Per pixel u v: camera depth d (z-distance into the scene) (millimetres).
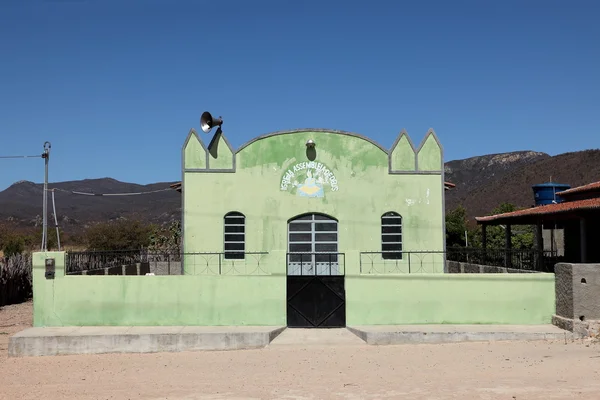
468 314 17734
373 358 14672
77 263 18734
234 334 16359
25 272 32062
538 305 17734
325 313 17938
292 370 13609
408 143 22703
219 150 22438
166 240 39062
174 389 12141
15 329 21375
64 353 16094
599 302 16688
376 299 17797
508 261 22609
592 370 12609
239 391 11820
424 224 22500
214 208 22250
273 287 17719
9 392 12273
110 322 17578
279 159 22453
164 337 16250
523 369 13000
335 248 22344
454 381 12070
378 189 22516
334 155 22531
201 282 17734
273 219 22297
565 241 27312
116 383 12844
